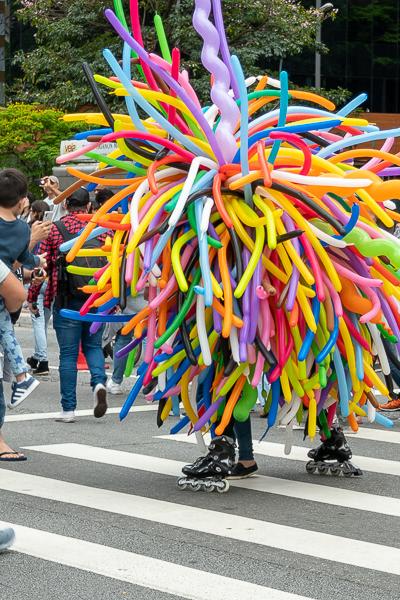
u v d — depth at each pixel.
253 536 8.70
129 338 16.92
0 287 8.95
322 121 9.65
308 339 9.66
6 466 11.60
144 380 10.00
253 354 9.66
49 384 18.41
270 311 9.75
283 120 9.59
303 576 7.62
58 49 41.72
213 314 9.54
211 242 9.39
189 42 38.22
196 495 10.23
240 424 10.97
